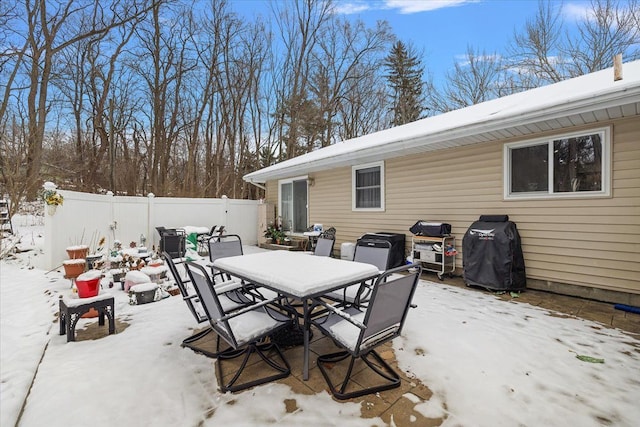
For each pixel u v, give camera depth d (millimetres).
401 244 6141
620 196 3891
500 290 4457
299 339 2855
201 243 8344
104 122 14383
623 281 3881
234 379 2209
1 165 7941
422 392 2117
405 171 6332
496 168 4996
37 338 2969
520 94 6020
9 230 7793
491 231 4531
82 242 6492
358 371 2381
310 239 8070
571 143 4277
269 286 2490
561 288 4371
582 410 1928
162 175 14625
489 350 2697
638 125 3752
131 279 4367
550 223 4453
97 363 2496
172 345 2822
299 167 7738
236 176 16234
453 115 6723
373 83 18953
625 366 2430
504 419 1853
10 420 1838
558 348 2732
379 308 2064
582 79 5223
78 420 1849
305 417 1874
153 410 1940
